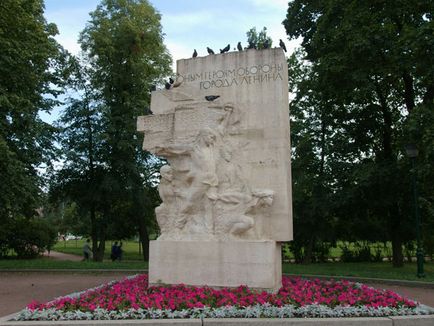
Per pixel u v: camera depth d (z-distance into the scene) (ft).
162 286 29.96
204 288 28.35
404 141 56.49
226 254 29.48
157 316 22.82
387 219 76.23
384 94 72.79
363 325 21.80
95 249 85.51
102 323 21.63
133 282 32.91
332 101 72.02
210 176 30.81
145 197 85.40
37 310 23.54
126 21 84.74
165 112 34.01
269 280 28.37
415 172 50.42
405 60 54.75
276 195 30.30
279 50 32.09
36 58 64.18
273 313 22.98
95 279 49.60
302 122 80.64
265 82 31.96
